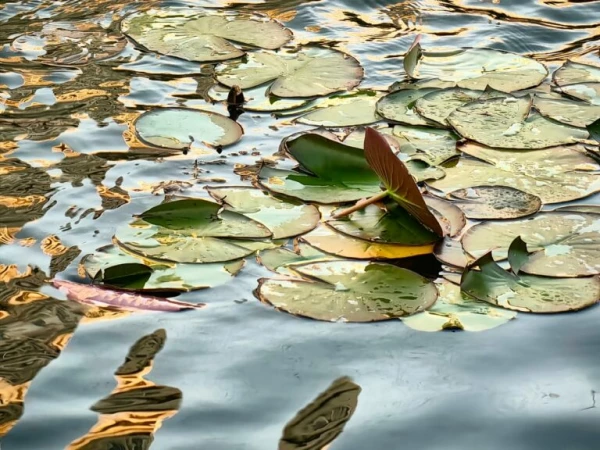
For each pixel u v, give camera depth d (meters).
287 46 3.71
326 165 2.73
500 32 3.93
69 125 3.04
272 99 3.26
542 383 1.87
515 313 2.09
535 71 3.47
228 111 3.17
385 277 2.21
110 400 1.80
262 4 4.21
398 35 3.90
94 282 2.19
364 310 2.09
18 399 1.80
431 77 3.45
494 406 1.80
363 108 3.18
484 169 2.76
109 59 3.56
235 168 2.78
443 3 4.31
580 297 2.14
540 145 2.89
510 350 1.97
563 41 3.87
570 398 1.82
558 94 3.28
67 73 3.44
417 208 2.40
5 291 2.14
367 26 4.00
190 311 2.10
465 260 2.30
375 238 2.39
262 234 2.39
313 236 2.40
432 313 2.09
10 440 1.68
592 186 2.66
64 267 2.25
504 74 3.46
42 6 4.09
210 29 3.83
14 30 3.82
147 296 2.14
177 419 1.75
